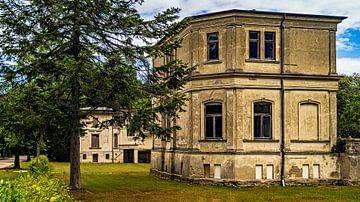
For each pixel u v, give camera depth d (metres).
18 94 22.73
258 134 30.31
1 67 22.84
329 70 31.64
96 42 23.58
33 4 22.48
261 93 30.38
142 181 33.44
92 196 23.81
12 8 22.48
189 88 31.52
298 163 30.55
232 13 30.05
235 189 27.84
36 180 12.55
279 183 30.02
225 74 29.94
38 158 25.09
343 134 55.34
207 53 31.14
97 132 68.00
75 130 23.27
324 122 31.39
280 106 30.66
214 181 29.86
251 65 30.30
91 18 23.42
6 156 92.00
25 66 22.61
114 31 24.09
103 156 68.06
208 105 30.92
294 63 31.02
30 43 22.44
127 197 23.66
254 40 30.62
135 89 23.38
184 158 32.09
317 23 31.55
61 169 48.44
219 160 29.88
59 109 22.73
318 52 31.50
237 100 29.89
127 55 24.09
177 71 24.41
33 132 23.23
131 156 68.88
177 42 24.72
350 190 27.67
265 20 30.61
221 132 30.31
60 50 23.64
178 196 24.23
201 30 31.25
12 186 8.34
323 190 27.61
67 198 10.91
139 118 23.59
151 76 24.70
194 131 31.12
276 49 30.84
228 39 30.23
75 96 23.34
